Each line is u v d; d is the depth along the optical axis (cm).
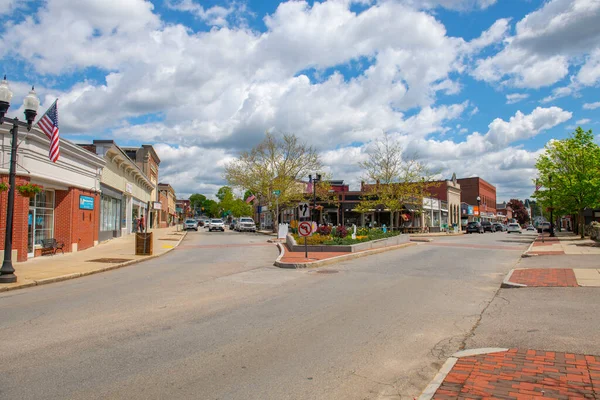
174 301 969
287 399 455
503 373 498
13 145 1269
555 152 3634
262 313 843
